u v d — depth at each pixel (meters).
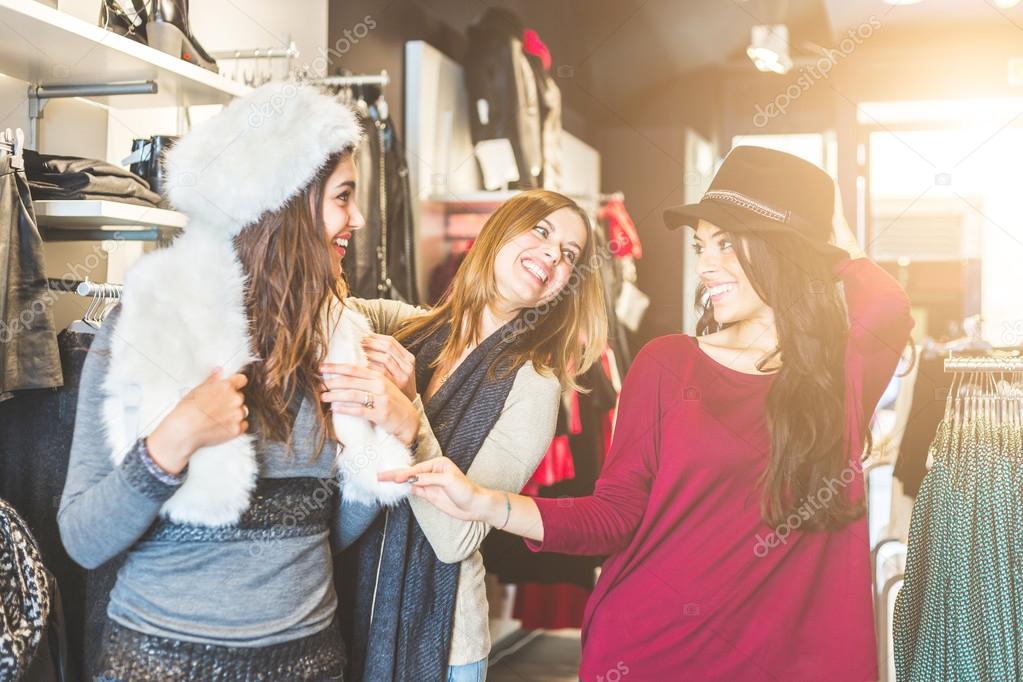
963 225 1.81
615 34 2.10
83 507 1.17
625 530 1.85
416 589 1.57
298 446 1.30
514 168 2.32
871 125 1.87
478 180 2.37
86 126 2.21
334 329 1.40
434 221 2.42
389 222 2.42
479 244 1.79
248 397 1.27
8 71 1.96
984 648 1.65
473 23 2.35
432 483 1.42
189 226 1.35
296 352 1.30
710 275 1.88
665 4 2.04
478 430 1.61
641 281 2.00
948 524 1.68
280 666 1.24
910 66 1.85
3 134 1.64
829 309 1.80
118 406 1.23
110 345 1.25
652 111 2.06
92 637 1.64
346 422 1.36
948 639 1.68
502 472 1.60
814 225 1.84
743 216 1.86
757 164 1.88
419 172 2.42
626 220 2.04
